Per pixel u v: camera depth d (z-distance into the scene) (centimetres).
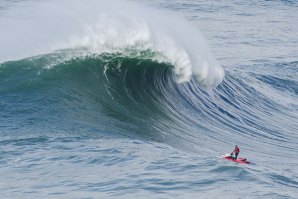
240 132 9194
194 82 10256
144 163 5966
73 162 6072
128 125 7944
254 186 5247
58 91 8406
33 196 5072
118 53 9606
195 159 6116
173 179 5412
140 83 9306
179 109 9300
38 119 7569
